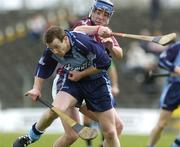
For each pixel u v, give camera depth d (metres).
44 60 24.27
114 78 32.34
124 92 66.75
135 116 55.81
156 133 34.53
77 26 25.62
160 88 64.12
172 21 77.75
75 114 25.62
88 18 26.02
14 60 74.31
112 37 25.66
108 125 24.02
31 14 80.00
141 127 55.78
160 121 34.53
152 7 75.25
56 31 22.47
